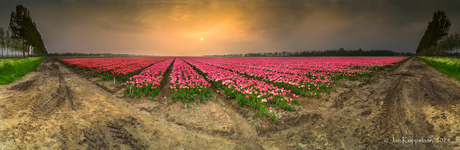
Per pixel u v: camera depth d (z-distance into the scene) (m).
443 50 61.59
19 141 3.54
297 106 6.09
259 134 4.29
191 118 5.20
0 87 8.29
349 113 5.47
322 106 6.17
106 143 3.70
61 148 3.41
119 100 6.96
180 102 6.64
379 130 4.21
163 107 6.18
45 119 4.68
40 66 21.16
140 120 4.98
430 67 18.67
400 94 7.23
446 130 3.90
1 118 4.56
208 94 7.32
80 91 8.02
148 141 3.89
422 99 6.33
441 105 5.50
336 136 4.07
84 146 3.53
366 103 6.38
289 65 22.34
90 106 5.91
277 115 5.28
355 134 4.11
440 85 8.56
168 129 4.52
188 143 3.90
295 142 3.91
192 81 9.51
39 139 3.67
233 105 6.23
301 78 9.98
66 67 20.27
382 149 3.43
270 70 16.84
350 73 13.14
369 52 116.06
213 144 3.88
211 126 4.67
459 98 6.16
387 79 10.97
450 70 14.23
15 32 41.00
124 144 3.71
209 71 14.06
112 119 4.89
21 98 6.48
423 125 4.28
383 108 5.69
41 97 6.75
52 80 10.67
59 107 5.70
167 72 17.22
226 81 8.61
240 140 4.04
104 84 9.91
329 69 15.31
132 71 14.16
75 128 4.24
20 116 4.78
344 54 121.19
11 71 13.12
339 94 7.64
